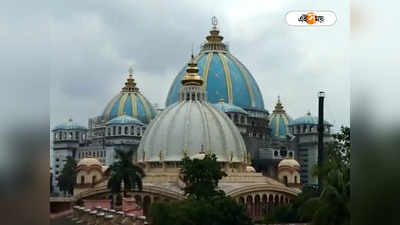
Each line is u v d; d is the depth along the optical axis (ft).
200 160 434.30
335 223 199.62
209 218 317.83
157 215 313.73
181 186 544.62
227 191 551.18
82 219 256.11
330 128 292.20
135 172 466.29
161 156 626.23
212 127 637.71
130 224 309.01
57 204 265.95
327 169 218.79
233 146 640.17
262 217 495.00
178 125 638.12
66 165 529.86
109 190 497.87
